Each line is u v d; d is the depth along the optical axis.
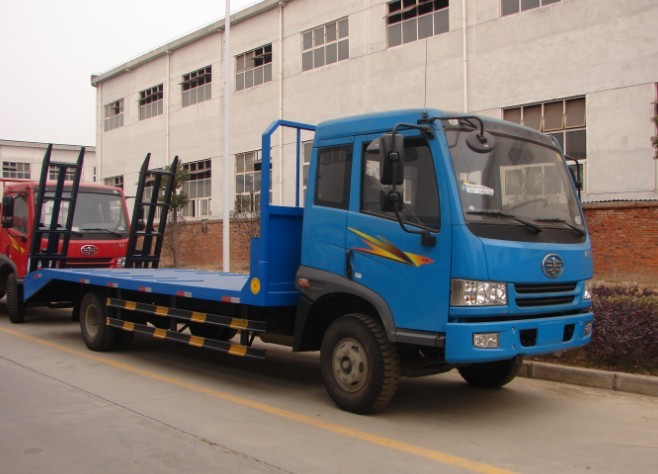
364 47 22.12
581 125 17.08
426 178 5.40
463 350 5.00
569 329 5.81
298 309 6.34
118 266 12.19
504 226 5.37
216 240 26.39
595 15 16.66
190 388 6.96
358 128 5.96
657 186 15.72
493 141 5.62
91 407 6.05
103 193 12.50
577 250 5.86
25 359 8.50
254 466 4.50
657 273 14.94
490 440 5.16
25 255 11.58
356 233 5.82
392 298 5.50
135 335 10.89
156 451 4.81
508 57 18.36
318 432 5.33
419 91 20.45
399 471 4.42
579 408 6.20
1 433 5.24
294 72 24.69
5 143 49.66
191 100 30.00
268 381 7.40
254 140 26.39
